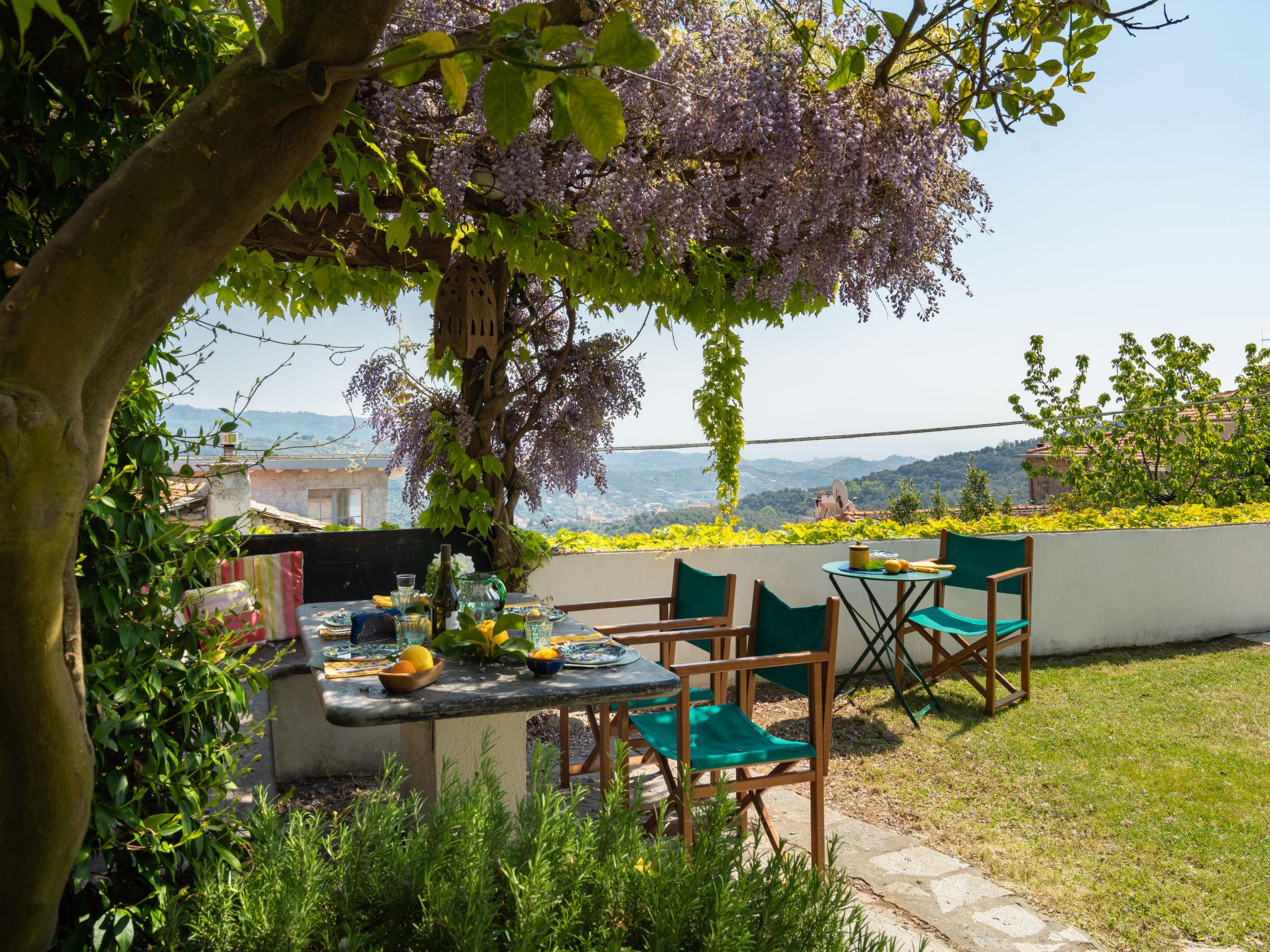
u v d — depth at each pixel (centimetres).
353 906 176
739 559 576
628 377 475
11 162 166
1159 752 443
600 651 283
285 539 445
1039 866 318
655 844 181
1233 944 265
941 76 338
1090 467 1658
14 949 139
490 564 474
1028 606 541
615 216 341
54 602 119
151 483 192
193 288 123
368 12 112
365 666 265
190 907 183
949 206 392
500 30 106
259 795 205
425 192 332
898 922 275
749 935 159
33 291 110
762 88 322
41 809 129
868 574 496
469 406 454
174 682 198
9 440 105
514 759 289
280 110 114
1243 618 725
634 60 100
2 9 154
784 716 514
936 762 432
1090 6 226
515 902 163
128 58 170
